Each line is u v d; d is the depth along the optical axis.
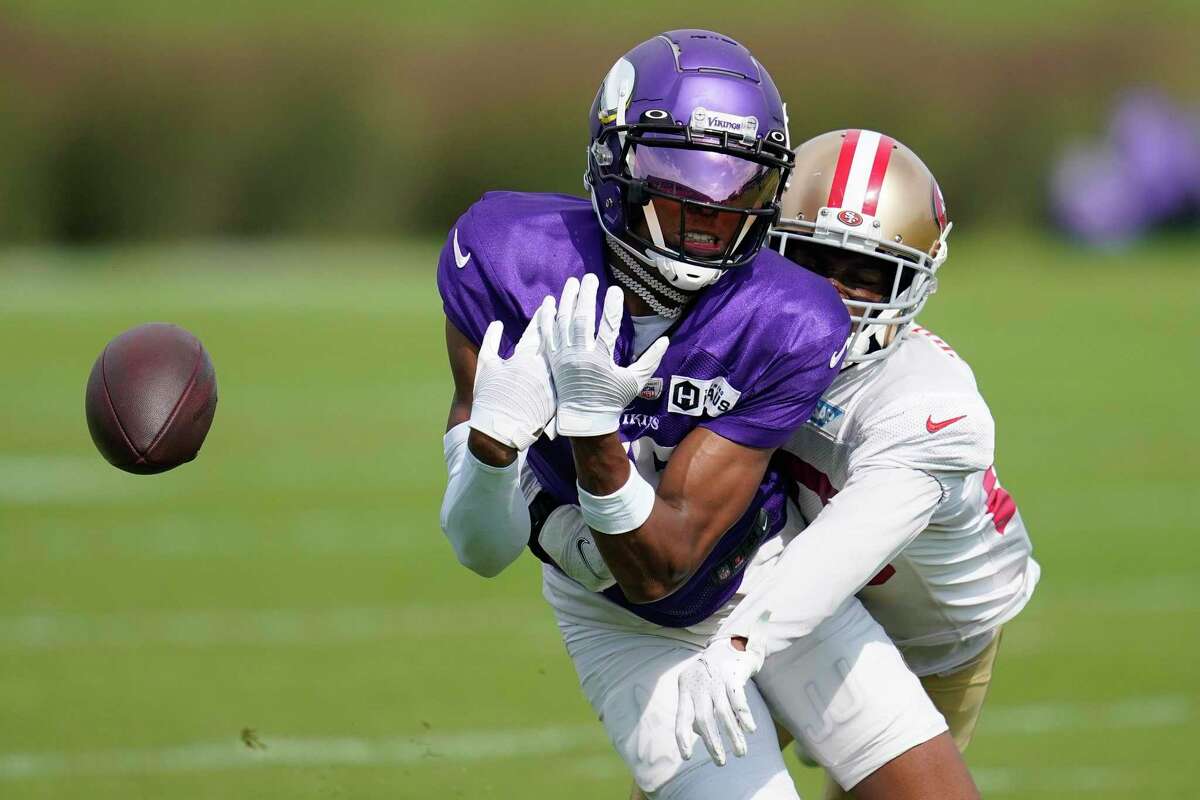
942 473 10.28
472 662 18.77
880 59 76.44
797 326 9.86
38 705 16.91
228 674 18.16
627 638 10.55
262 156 72.81
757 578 10.58
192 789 14.38
